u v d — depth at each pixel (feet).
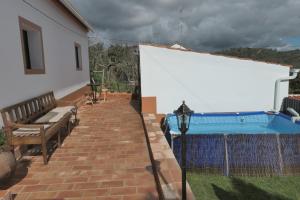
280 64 27.68
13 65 14.33
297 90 43.80
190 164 17.90
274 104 28.66
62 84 25.70
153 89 26.30
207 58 26.45
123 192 9.29
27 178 10.50
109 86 47.73
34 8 18.20
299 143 17.76
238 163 17.80
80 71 35.29
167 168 9.84
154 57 25.81
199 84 26.86
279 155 17.78
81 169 11.40
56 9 24.03
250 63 27.20
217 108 27.73
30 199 8.86
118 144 15.06
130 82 49.93
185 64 26.27
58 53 24.45
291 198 14.53
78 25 34.47
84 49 39.14
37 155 13.21
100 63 65.41
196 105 27.32
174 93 26.61
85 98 35.14
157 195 9.07
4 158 9.37
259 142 17.79
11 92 13.98
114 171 11.15
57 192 9.33
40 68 19.66
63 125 15.31
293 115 26.55
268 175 17.75
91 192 9.30
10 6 14.16
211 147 17.87
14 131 12.31
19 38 15.30
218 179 17.07
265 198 14.49
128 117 23.47
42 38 19.90
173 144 18.11
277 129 27.30
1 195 8.18
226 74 27.09
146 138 16.29
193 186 15.78
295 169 17.89
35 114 16.26
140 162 12.17
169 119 25.02
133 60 64.39
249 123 27.66
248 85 27.68
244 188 15.74
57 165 11.86
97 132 17.93
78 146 14.71
